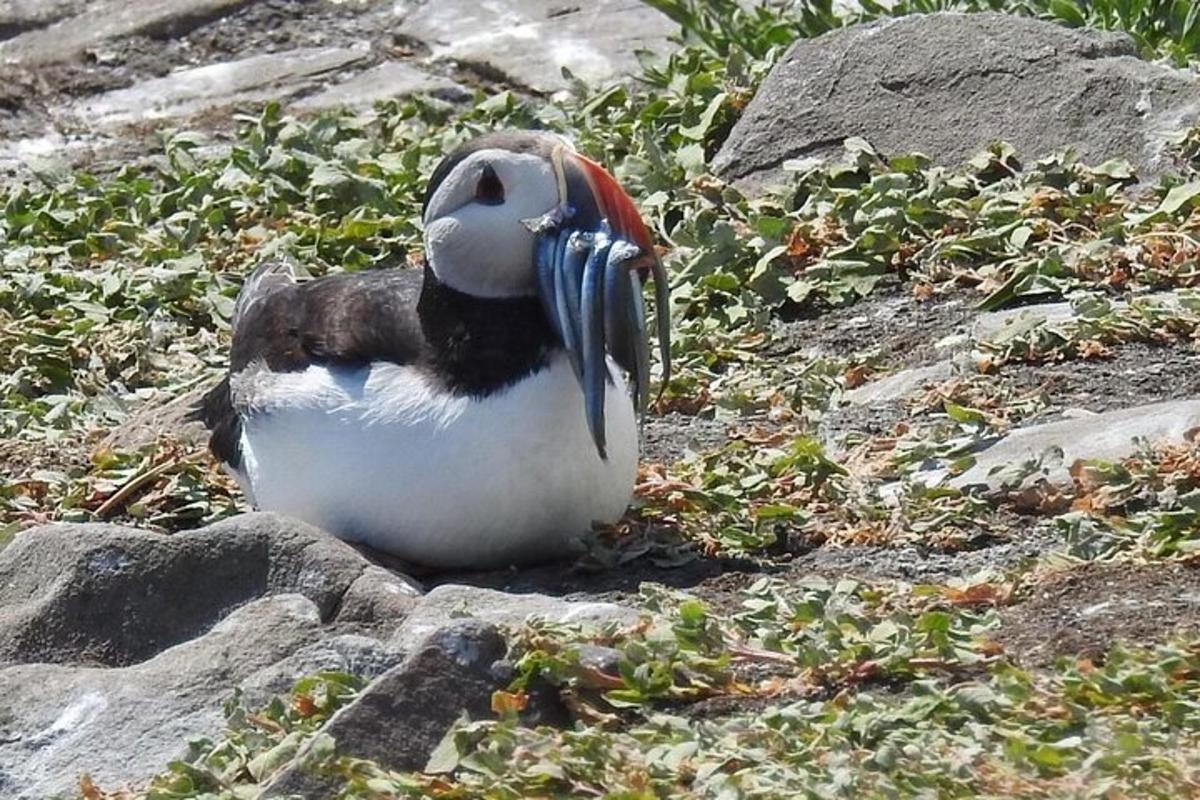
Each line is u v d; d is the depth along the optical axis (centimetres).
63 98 2072
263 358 1125
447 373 1055
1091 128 1553
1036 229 1452
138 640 988
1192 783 753
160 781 834
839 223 1505
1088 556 1000
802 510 1111
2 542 1170
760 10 1911
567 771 798
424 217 1077
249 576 998
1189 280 1366
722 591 1026
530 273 1048
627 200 1050
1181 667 837
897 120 1617
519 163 1045
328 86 2048
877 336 1389
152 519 1222
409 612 970
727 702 862
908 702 833
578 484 1062
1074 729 810
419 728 836
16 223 1738
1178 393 1213
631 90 1914
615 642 895
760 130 1648
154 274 1598
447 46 2086
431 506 1052
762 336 1414
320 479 1073
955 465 1123
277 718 860
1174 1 1775
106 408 1427
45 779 874
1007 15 1652
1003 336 1290
